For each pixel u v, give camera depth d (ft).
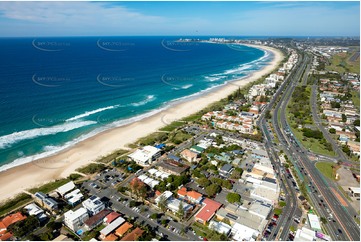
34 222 311.27
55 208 345.92
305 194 386.32
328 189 407.03
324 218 342.03
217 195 384.06
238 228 315.78
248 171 444.14
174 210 345.31
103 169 447.83
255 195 377.91
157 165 454.81
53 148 519.60
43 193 369.71
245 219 331.57
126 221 325.62
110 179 420.36
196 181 418.10
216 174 435.94
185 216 338.75
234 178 426.10
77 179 417.90
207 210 344.28
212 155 490.08
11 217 319.68
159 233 311.47
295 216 345.10
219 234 305.53
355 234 321.52
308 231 315.37
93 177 424.87
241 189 398.42
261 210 343.87
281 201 370.73
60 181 409.08
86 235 306.35
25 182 409.08
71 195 368.27
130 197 378.32
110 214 331.16
